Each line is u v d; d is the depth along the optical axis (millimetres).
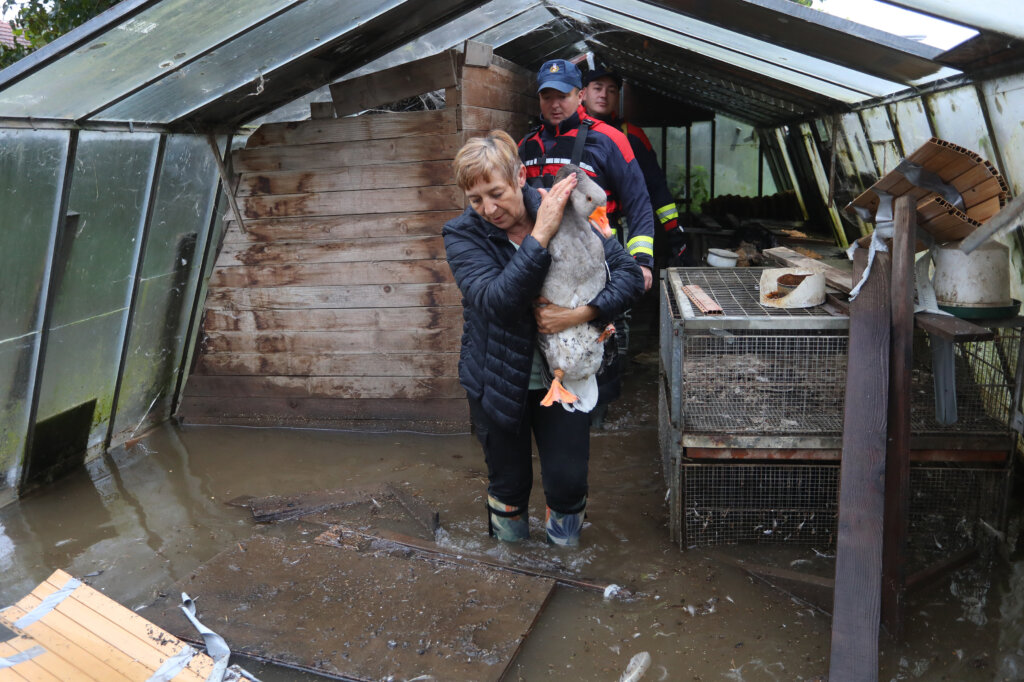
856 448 2633
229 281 5152
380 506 3838
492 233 2770
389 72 4723
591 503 3840
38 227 3662
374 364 5047
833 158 5824
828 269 3951
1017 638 2625
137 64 3402
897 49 3285
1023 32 2652
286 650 2621
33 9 7301
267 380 5195
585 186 2617
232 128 5062
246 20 3354
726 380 3369
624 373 6094
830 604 2840
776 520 3318
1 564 3352
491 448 3113
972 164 2672
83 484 4250
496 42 6070
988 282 2994
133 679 2465
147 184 4414
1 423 3809
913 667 2496
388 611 2844
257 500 3938
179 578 3207
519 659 2605
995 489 3119
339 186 4914
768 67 4992
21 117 3342
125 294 4512
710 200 10133
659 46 5980
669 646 2662
